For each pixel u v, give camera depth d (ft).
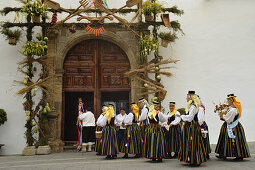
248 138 32.68
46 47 29.22
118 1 33.78
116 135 22.82
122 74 33.37
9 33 30.19
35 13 29.22
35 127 28.55
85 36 32.58
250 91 33.40
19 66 32.09
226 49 33.86
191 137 17.95
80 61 33.14
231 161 19.40
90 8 30.27
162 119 20.47
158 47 30.50
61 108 31.40
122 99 38.11
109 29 32.60
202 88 33.06
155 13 31.04
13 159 24.47
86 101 37.91
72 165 19.30
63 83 32.58
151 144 20.02
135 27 31.09
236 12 34.47
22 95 31.48
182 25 33.94
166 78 32.83
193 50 33.60
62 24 30.25
